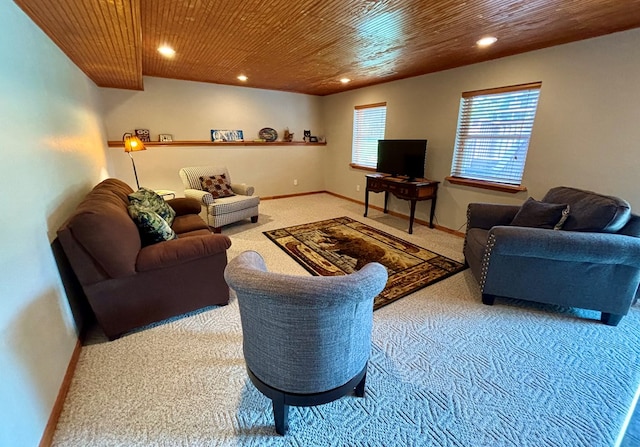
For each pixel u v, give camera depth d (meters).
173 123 4.80
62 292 1.66
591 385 1.54
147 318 1.92
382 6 1.96
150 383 1.53
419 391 1.50
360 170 5.61
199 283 2.05
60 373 1.46
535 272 2.07
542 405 1.42
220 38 2.59
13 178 1.29
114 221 1.73
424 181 4.04
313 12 2.05
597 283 1.97
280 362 1.15
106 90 4.24
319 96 6.24
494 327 2.01
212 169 4.52
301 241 3.64
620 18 2.11
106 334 1.82
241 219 4.20
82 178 2.55
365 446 1.24
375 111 5.14
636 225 1.95
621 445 1.24
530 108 3.07
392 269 2.89
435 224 4.24
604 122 2.53
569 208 2.18
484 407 1.41
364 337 1.26
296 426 1.32
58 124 2.04
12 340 1.12
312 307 0.98
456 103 3.72
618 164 2.49
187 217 3.17
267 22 2.24
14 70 1.43
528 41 2.65
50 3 1.54
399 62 3.45
